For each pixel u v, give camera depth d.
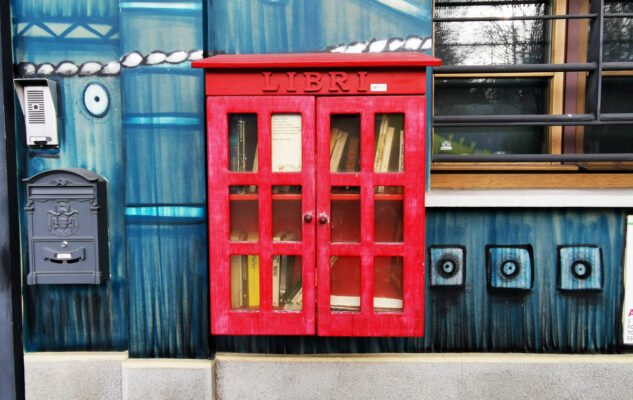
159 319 2.52
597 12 2.51
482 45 2.77
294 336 2.55
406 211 2.06
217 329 2.14
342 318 2.12
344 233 2.15
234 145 2.12
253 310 2.15
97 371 2.56
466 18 2.47
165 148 2.45
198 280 2.50
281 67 2.00
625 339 2.49
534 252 2.48
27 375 2.56
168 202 2.47
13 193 1.62
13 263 1.62
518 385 2.46
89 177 2.44
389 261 2.15
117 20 2.52
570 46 2.71
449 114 2.78
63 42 2.54
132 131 2.44
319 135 2.04
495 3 2.76
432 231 2.50
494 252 2.49
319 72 2.02
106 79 2.54
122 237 2.59
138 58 2.41
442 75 2.76
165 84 2.42
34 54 2.55
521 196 2.40
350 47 2.46
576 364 2.43
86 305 2.63
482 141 2.78
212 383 2.48
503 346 2.52
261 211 2.09
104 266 2.52
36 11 2.53
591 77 2.58
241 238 2.15
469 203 2.41
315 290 2.13
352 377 2.48
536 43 2.75
